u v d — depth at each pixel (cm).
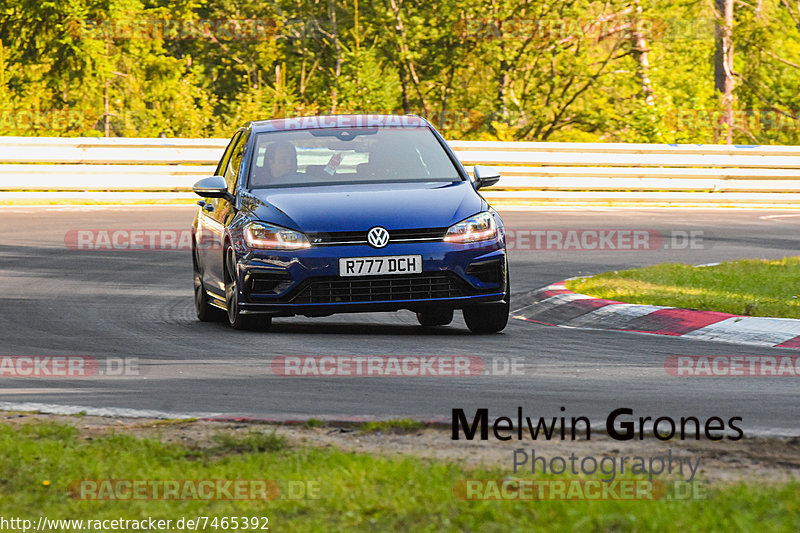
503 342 2900
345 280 2825
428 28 11488
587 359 2625
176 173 7419
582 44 11381
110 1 11988
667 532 1231
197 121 10644
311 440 1789
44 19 11675
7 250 5019
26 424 1895
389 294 2841
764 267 4322
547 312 3541
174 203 7275
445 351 2744
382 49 11688
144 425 1925
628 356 2667
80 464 1597
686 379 2353
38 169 7156
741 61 14412
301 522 1323
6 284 4097
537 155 7925
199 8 13750
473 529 1265
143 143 7350
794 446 1695
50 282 4166
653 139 11300
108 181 7288
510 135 11150
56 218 6166
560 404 2088
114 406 2120
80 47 11594
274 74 13625
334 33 12206
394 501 1371
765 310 3144
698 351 2748
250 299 2895
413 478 1478
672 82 13462
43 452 1680
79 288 4031
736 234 6078
